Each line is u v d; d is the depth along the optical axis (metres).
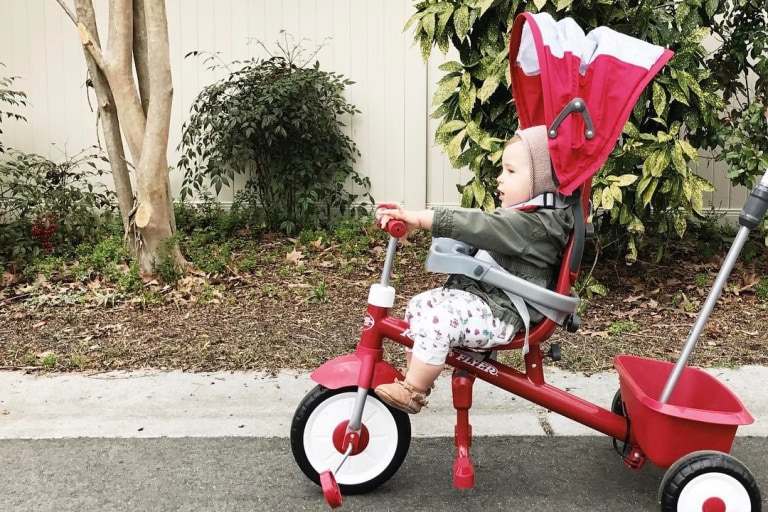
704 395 2.85
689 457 2.46
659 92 4.68
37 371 3.98
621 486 2.87
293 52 7.14
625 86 2.45
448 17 4.74
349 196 7.01
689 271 5.57
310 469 2.77
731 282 5.32
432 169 7.19
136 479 2.94
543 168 2.54
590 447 3.21
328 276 5.67
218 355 4.16
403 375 2.70
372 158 7.20
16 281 5.61
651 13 4.90
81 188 7.20
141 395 3.70
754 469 2.99
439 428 3.40
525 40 2.68
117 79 5.34
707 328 4.52
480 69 4.91
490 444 3.23
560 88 2.44
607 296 5.14
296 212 7.02
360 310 4.92
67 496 2.80
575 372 3.89
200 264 5.66
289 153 6.85
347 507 2.71
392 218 2.50
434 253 2.56
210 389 3.74
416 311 2.62
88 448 3.22
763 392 3.64
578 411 2.71
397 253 6.27
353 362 2.66
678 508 2.45
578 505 2.72
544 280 2.62
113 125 5.61
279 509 2.70
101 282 5.44
